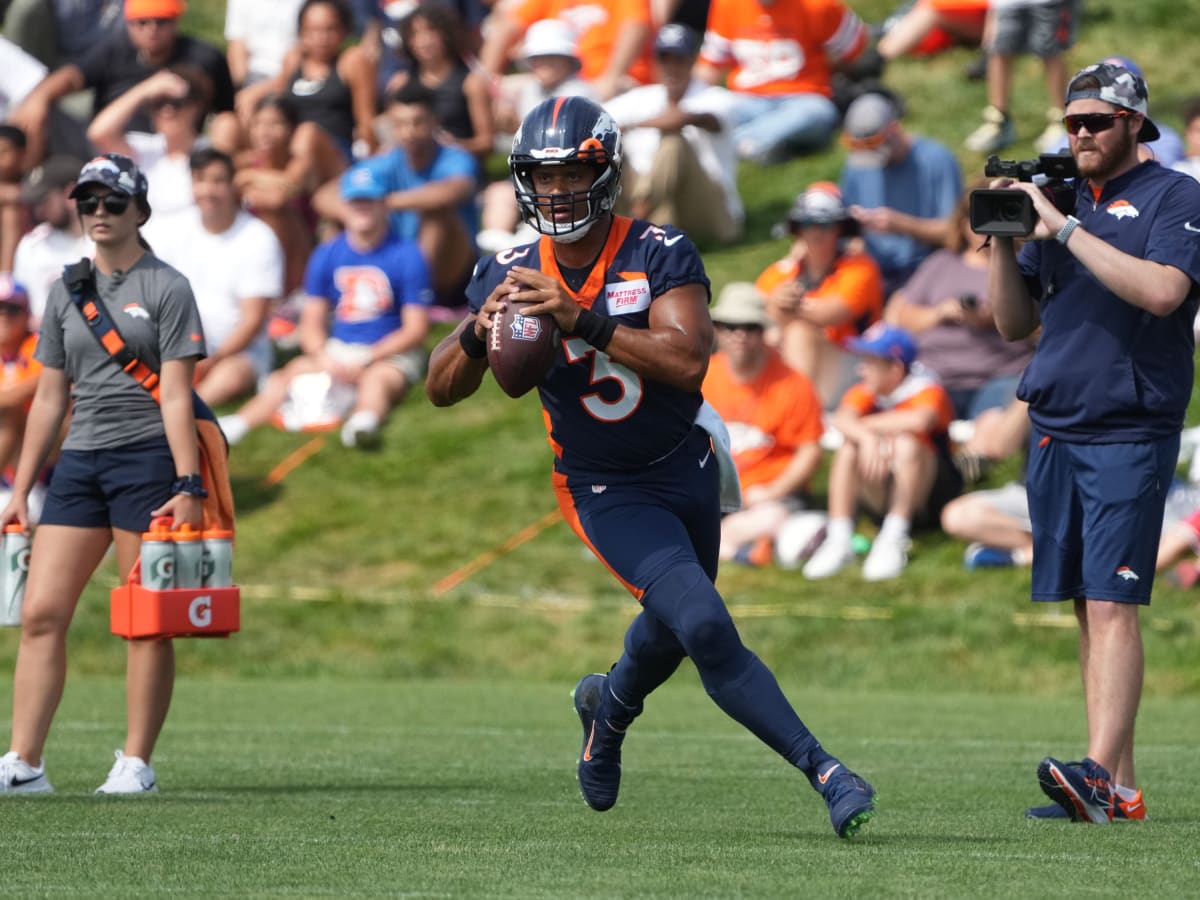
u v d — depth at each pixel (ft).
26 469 75.15
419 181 173.47
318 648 141.79
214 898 45.75
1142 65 211.00
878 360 142.61
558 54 181.68
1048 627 133.69
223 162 166.09
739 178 198.90
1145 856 54.85
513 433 170.30
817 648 134.92
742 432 146.10
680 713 115.24
